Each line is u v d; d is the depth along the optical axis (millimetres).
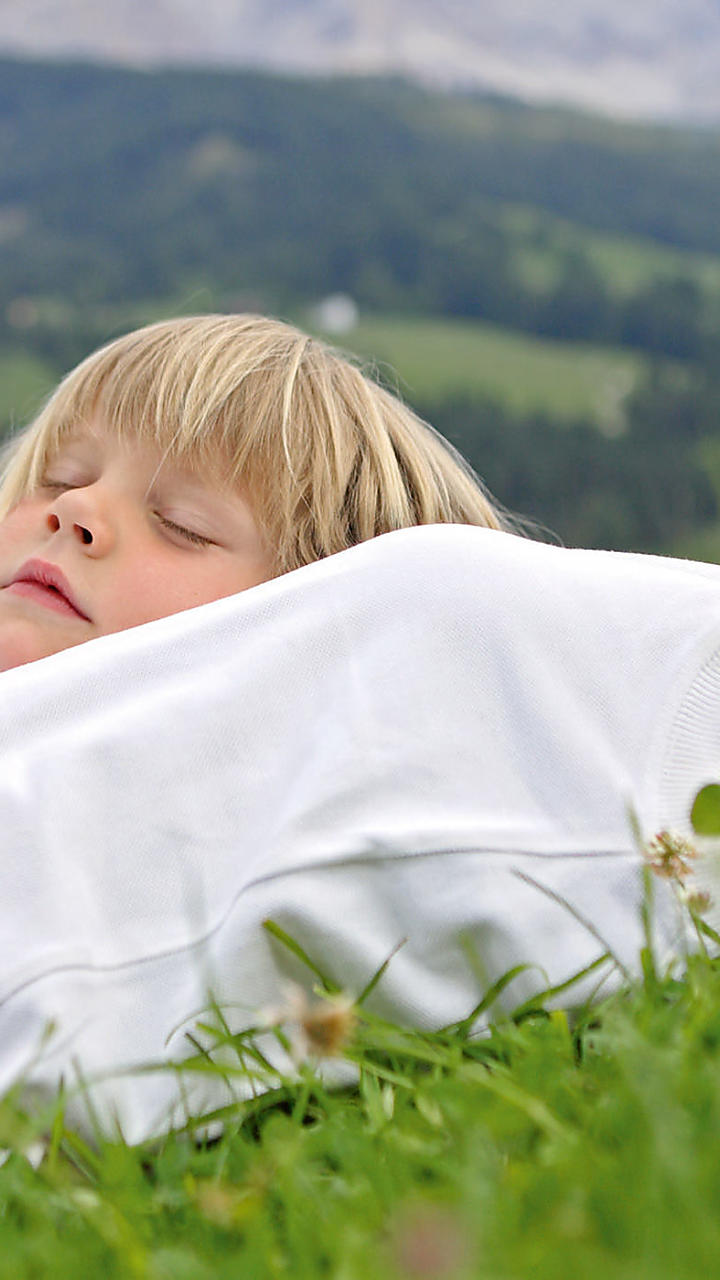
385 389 2633
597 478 45281
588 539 43875
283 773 1447
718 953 1464
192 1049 1290
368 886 1389
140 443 2201
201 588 2111
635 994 1279
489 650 1502
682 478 46844
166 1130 1253
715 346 63844
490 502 2943
